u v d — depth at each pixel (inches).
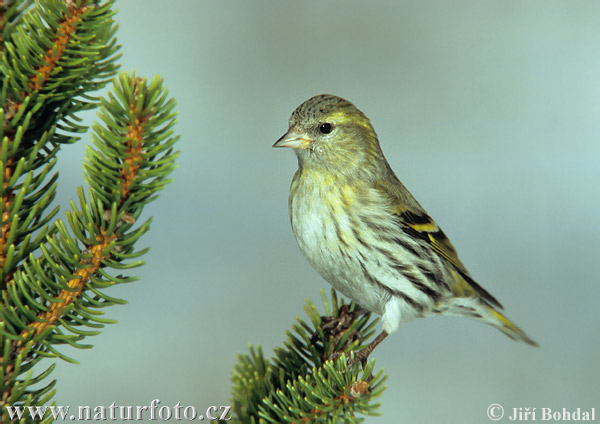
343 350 97.8
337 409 96.7
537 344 101.1
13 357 95.9
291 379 97.3
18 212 96.0
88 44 96.1
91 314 96.0
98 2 96.1
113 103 95.8
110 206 96.0
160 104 95.9
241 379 97.3
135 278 96.0
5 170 95.9
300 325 97.8
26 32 96.1
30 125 96.1
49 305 96.0
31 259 95.9
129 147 95.9
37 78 96.0
